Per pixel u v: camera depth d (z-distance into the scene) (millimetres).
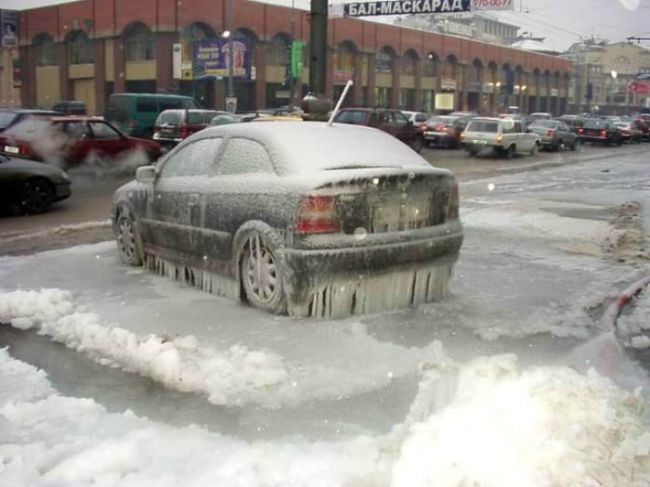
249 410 4246
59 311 6059
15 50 62219
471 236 10492
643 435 3393
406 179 5918
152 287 6914
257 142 6234
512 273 8039
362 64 61562
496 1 30172
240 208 6062
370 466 3457
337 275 5633
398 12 32750
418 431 3621
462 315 6195
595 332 5887
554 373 4164
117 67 51500
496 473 3082
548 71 88688
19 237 10164
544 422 3441
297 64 43969
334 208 5551
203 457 3605
